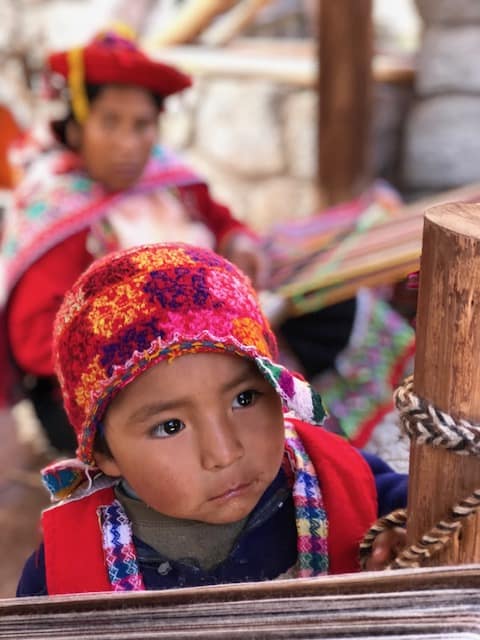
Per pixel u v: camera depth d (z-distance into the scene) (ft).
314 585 1.62
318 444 2.58
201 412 2.10
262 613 1.63
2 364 5.77
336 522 2.46
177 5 11.13
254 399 2.20
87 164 5.94
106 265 2.28
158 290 2.14
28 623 1.80
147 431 2.14
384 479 2.73
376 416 5.25
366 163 8.72
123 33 5.65
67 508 2.47
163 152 6.54
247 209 10.68
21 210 5.89
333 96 8.44
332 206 8.73
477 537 1.75
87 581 2.35
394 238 5.53
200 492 2.14
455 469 1.71
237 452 2.11
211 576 2.41
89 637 1.73
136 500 2.43
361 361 5.54
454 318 1.61
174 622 1.68
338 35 8.22
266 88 10.19
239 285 2.28
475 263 1.56
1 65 11.00
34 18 11.07
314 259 5.66
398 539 2.25
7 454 7.34
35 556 2.59
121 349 2.11
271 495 2.48
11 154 6.61
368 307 5.71
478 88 9.22
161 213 6.16
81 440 2.27
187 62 10.51
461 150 9.39
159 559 2.40
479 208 1.74
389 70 9.59
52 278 5.57
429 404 1.71
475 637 1.50
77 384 2.23
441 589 1.54
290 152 10.28
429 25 9.48
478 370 1.62
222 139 10.59
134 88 5.60
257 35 12.23
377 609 1.56
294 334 5.58
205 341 2.06
